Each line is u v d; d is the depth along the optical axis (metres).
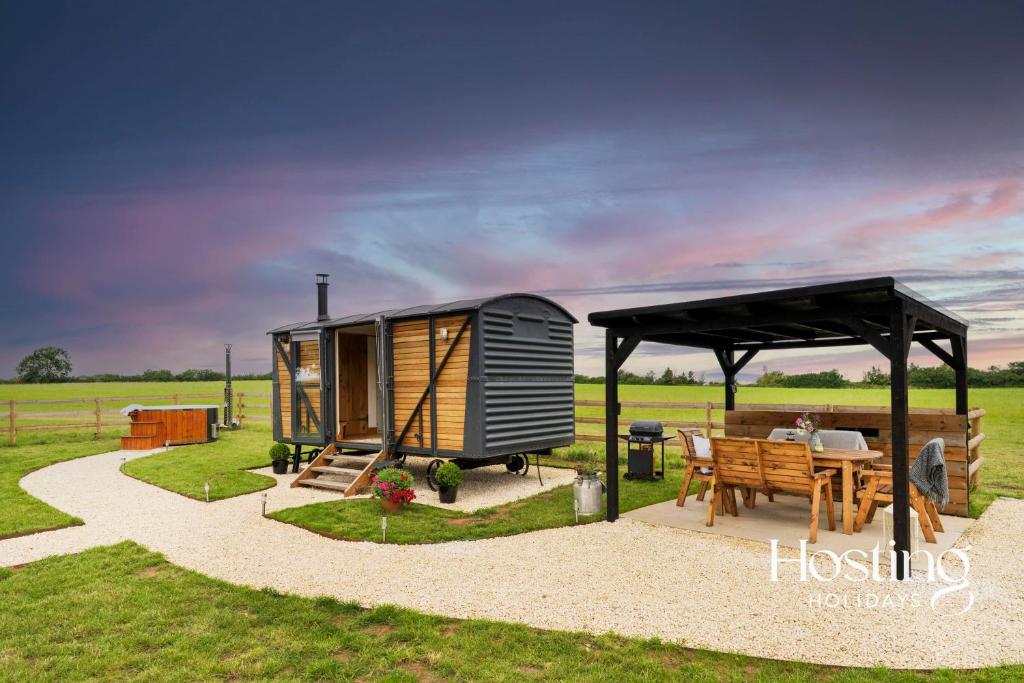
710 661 4.02
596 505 8.27
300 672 3.96
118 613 4.96
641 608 4.95
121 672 3.99
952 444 8.02
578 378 46.09
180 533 7.60
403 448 10.69
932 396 28.08
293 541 7.16
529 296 10.77
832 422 9.49
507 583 5.60
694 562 6.14
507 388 10.17
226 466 12.95
